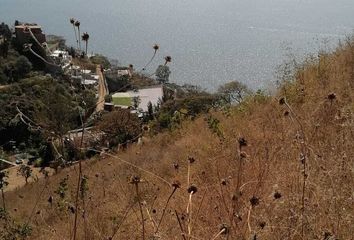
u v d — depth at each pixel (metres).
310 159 3.51
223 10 187.62
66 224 4.86
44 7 178.62
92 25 149.12
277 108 6.39
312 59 8.43
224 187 3.80
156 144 11.27
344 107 4.56
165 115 14.98
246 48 98.81
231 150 5.18
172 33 136.25
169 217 3.87
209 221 3.26
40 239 4.83
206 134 8.05
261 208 3.02
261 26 129.38
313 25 103.56
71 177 6.83
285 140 4.37
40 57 3.38
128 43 112.94
